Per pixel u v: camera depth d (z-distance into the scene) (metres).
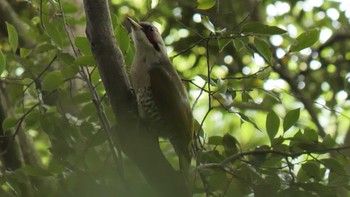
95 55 9.81
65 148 11.24
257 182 10.70
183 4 16.62
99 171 11.28
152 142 10.34
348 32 18.55
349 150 13.98
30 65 12.41
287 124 10.79
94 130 11.33
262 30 10.41
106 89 9.99
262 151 10.52
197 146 11.45
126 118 10.11
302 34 10.62
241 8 17.84
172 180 10.45
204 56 17.75
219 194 11.09
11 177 10.77
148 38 11.22
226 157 10.96
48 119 11.35
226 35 10.48
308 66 19.16
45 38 13.13
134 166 11.37
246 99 10.96
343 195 12.12
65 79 10.91
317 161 10.64
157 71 11.06
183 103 11.14
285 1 19.02
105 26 9.74
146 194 11.03
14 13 14.52
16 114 13.18
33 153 13.71
